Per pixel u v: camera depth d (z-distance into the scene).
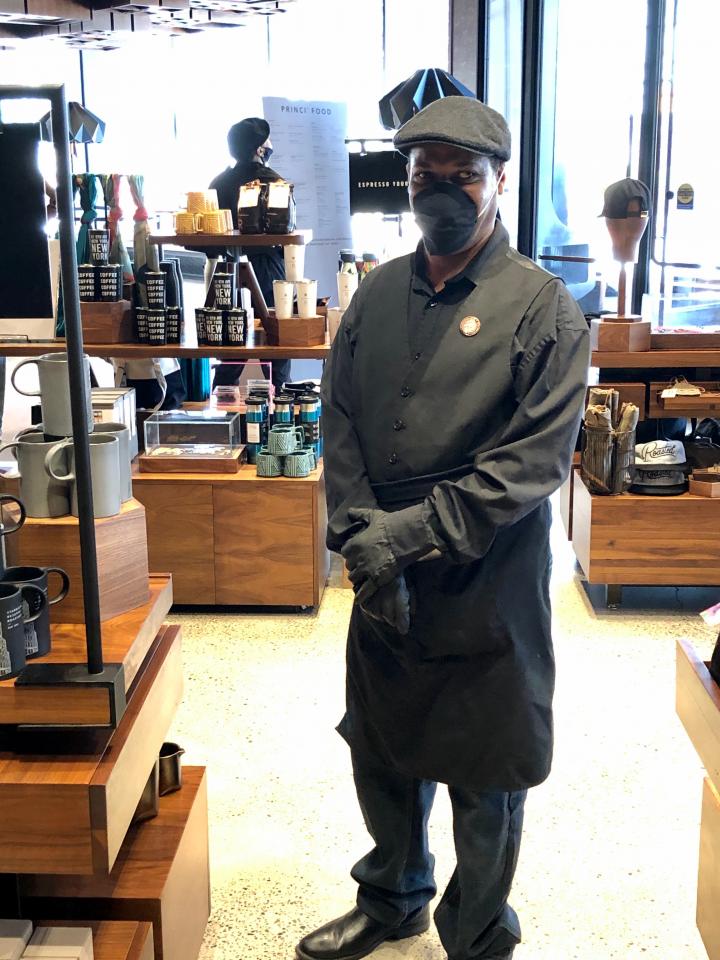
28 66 10.05
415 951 2.39
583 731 3.39
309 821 2.91
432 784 2.30
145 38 8.24
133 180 4.34
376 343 2.01
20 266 1.63
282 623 4.31
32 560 1.89
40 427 2.04
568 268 7.17
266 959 2.37
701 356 4.39
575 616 4.37
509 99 7.27
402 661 2.03
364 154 5.79
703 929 2.16
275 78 10.05
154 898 1.99
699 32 5.82
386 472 2.00
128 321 4.41
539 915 2.52
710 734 2.04
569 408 1.85
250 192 4.33
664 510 4.28
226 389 4.91
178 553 4.34
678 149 6.12
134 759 1.87
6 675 1.71
